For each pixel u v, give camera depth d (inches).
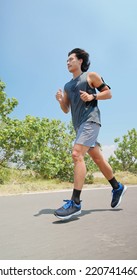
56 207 143.1
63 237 86.5
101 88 120.0
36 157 347.3
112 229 94.7
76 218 113.0
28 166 341.7
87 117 118.6
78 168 115.3
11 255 72.6
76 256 70.6
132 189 236.4
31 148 339.0
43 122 369.4
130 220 108.2
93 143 120.1
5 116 354.6
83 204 149.5
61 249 75.6
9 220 112.0
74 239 84.1
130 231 91.7
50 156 344.8
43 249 76.1
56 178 373.7
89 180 359.9
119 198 129.9
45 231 94.3
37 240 84.1
